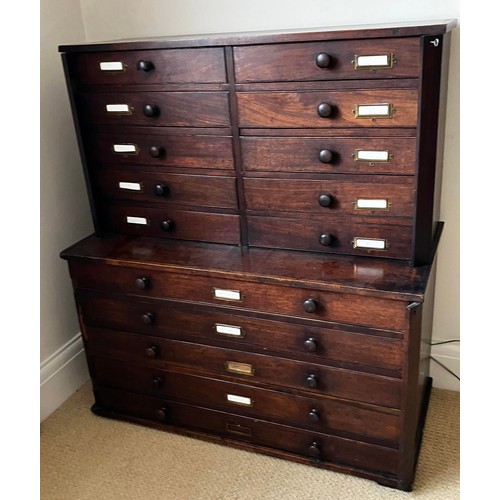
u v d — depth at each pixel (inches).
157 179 64.3
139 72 59.9
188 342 64.4
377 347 55.1
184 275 60.7
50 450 68.4
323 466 62.5
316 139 55.2
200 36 64.0
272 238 61.6
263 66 54.3
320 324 56.6
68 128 74.5
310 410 61.1
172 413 69.6
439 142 56.3
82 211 78.7
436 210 60.2
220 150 59.7
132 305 65.6
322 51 51.6
